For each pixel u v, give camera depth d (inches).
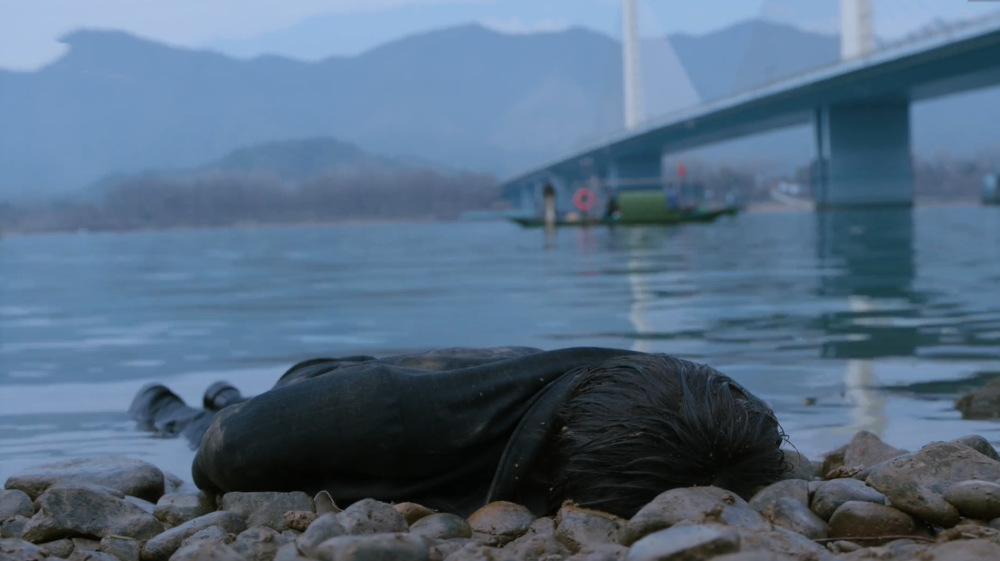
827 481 57.4
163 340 162.9
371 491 61.8
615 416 56.2
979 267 254.4
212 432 64.0
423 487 61.5
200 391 114.4
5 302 250.2
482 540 54.2
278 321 182.9
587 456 55.8
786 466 61.7
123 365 136.9
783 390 102.0
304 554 46.4
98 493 59.3
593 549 47.4
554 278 260.5
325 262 383.6
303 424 60.4
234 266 377.1
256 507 59.9
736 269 273.4
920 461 58.8
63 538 57.5
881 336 136.9
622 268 291.0
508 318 171.0
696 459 54.6
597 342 137.7
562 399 58.9
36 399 113.4
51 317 208.5
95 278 335.9
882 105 1175.6
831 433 84.0
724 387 58.3
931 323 149.3
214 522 56.6
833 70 1044.5
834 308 173.2
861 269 259.3
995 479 56.4
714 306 181.3
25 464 84.2
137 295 256.4
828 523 53.5
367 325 169.2
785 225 629.6
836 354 122.5
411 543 45.2
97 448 90.3
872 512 51.4
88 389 119.3
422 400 60.1
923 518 51.6
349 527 50.4
